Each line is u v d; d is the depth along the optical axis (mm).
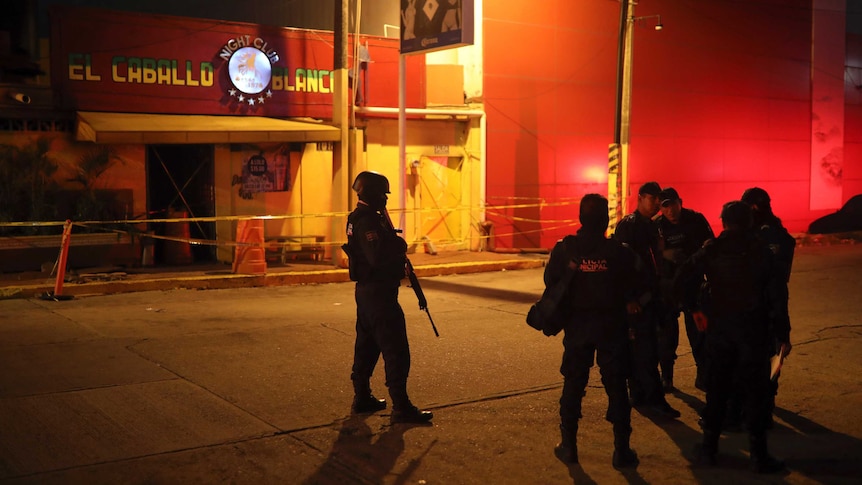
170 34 14766
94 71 14125
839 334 9516
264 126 14516
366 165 17016
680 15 21453
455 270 15367
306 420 5898
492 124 18250
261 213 15859
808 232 24859
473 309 11062
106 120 13445
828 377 7492
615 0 20047
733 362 5082
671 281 5414
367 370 6059
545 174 19141
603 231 5039
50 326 9102
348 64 16516
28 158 13219
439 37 14555
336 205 15250
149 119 14047
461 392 6770
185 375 7078
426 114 17359
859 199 25953
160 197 15930
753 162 23359
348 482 4758
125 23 14344
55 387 6590
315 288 13070
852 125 25719
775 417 6250
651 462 5207
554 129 19203
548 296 5094
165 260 14828
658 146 21297
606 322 5004
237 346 8281
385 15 19453
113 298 11438
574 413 5137
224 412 6035
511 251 18469
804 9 24234
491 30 18062
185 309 10578
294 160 16125
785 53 23891
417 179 17719
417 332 9297
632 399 6500
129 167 14461
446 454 5270
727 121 22672
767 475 4992
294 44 16047
